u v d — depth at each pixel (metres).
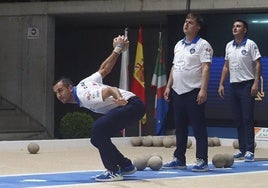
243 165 23.05
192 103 20.44
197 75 20.44
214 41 34.81
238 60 24.77
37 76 38.84
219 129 34.66
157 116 36.09
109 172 17.95
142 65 36.56
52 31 39.06
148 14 37.34
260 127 33.22
